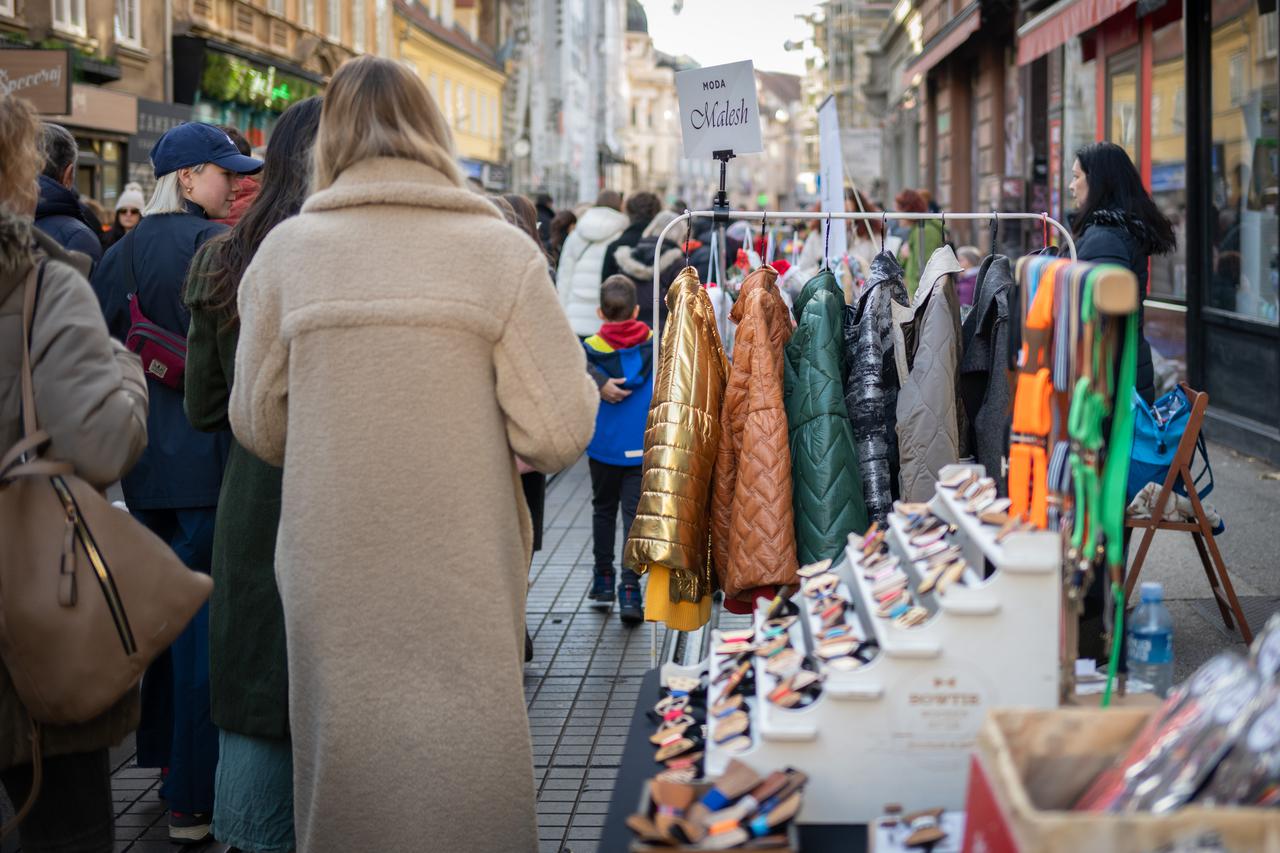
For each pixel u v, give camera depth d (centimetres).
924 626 253
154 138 2356
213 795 432
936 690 254
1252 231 1049
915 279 1125
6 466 313
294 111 391
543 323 317
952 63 2947
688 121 593
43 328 315
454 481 312
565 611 709
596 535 711
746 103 580
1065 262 262
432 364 309
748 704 276
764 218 484
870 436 454
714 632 316
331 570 312
